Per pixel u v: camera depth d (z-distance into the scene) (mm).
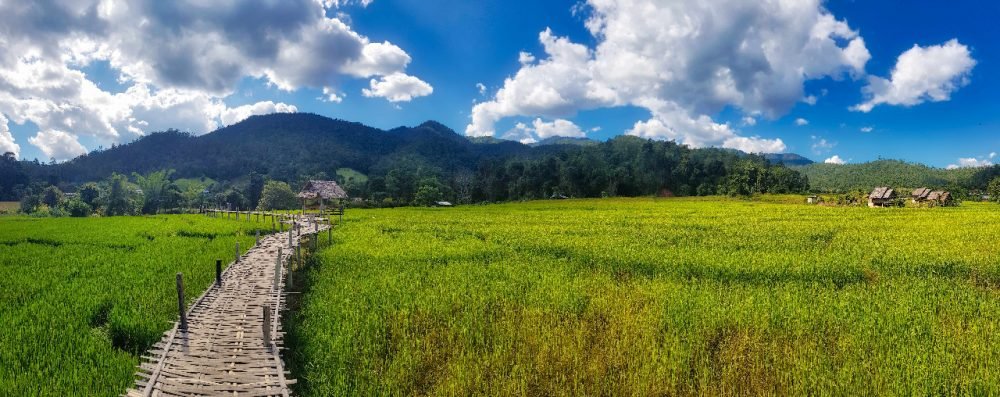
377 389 9609
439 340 12125
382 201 102250
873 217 45281
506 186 141750
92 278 18203
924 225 36031
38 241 30219
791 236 29781
